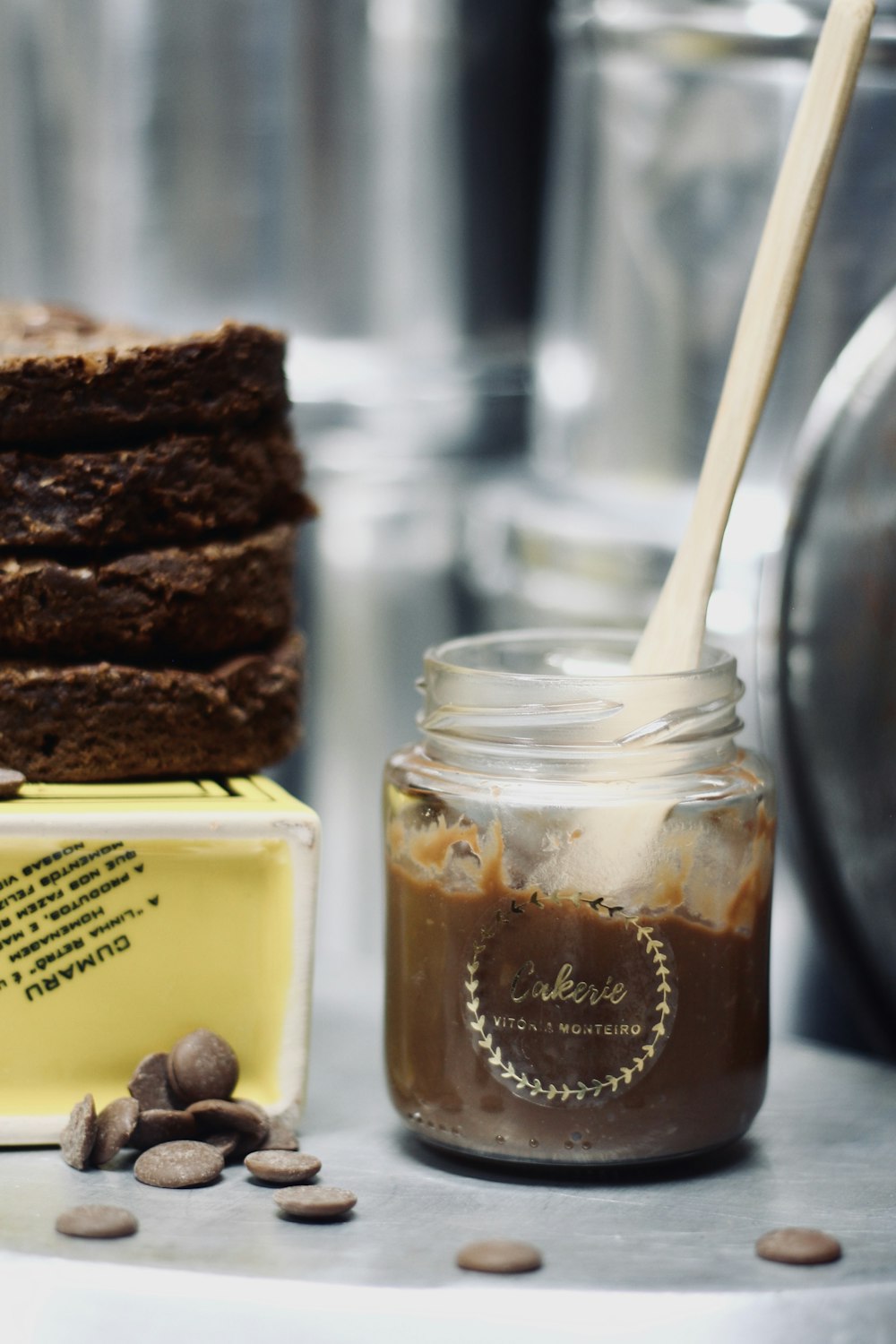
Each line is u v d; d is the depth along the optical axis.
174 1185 0.58
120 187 0.85
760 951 0.59
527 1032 0.57
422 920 0.59
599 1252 0.55
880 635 0.65
